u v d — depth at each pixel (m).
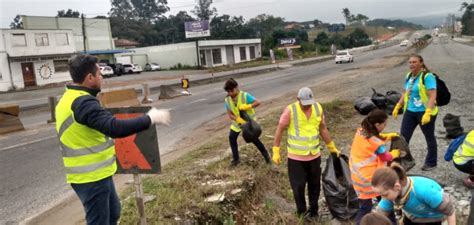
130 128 3.15
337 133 10.02
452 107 11.84
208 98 19.89
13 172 8.22
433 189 3.48
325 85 21.22
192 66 59.94
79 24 56.72
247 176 6.36
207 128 11.84
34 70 39.94
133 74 50.41
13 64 38.00
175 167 7.08
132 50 60.44
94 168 3.34
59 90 34.22
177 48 61.47
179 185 5.91
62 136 3.30
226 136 9.83
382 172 3.32
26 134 13.02
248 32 97.69
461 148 5.84
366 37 114.31
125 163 4.15
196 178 6.28
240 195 5.76
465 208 5.26
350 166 4.86
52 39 41.22
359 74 26.30
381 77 22.09
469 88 15.16
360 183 4.68
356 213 5.32
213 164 7.08
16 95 31.52
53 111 15.56
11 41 37.69
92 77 3.28
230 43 66.00
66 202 6.26
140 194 4.27
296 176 5.30
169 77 41.72
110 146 3.51
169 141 10.41
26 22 50.22
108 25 61.16
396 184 3.30
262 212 5.81
